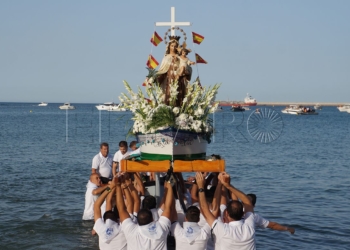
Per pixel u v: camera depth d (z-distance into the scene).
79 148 33.78
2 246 11.02
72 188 18.00
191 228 7.69
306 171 23.31
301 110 110.56
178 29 9.48
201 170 8.69
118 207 7.93
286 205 15.41
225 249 7.50
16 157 27.88
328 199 16.45
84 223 12.87
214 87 9.34
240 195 8.02
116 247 8.31
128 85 9.40
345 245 11.34
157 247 7.54
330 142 41.66
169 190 7.97
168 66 9.32
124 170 8.70
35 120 78.38
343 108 139.12
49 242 11.32
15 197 16.20
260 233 12.23
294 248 11.10
